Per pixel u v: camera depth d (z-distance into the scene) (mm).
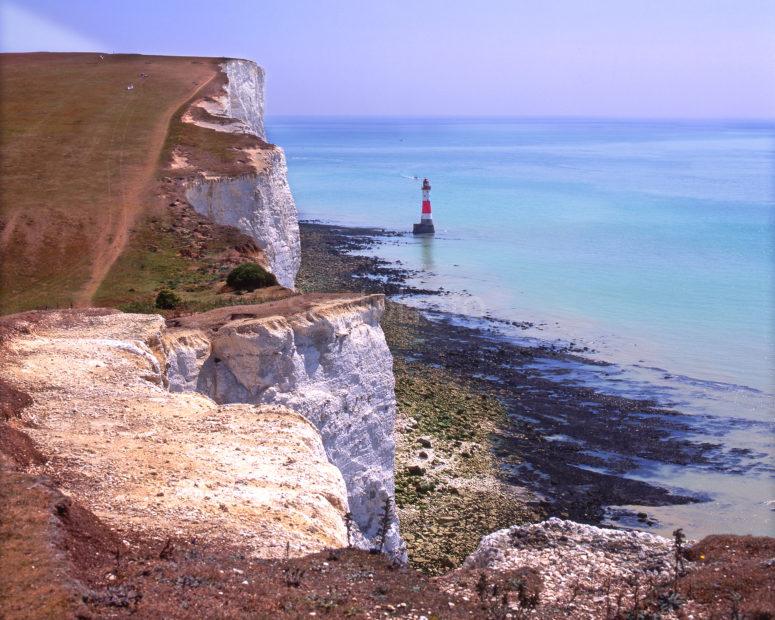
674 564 19953
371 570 18250
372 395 42312
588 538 21844
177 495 21172
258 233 68562
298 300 42812
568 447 51094
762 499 44781
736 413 56344
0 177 69562
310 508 21984
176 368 35469
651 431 53594
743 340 71375
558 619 16875
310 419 37969
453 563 38219
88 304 49656
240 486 22422
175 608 14711
